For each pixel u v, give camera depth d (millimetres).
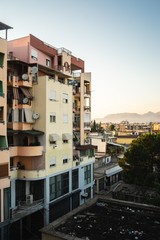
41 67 30359
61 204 30562
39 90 28750
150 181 36969
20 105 27984
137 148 38281
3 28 25141
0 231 21688
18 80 27875
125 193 37531
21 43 30922
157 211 23828
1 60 23156
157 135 39875
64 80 35844
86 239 18031
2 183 22078
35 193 28156
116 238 18516
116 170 50188
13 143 28203
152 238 18641
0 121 22812
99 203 25938
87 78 41188
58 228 19984
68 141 32531
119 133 116875
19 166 27734
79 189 34656
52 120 29516
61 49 35469
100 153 58094
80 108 39219
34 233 27672
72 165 33250
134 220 21844
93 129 98875
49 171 28750
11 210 23203
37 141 28688
